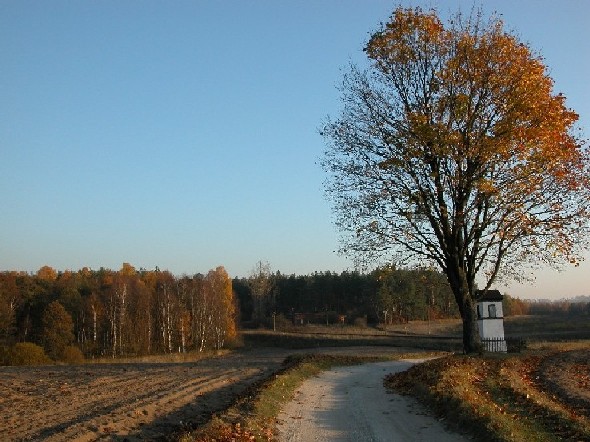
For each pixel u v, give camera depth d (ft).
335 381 82.74
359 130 94.07
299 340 298.56
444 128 86.12
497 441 37.19
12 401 66.95
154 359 209.87
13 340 238.68
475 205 88.12
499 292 157.79
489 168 87.15
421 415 51.16
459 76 89.20
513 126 84.48
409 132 89.35
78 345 252.21
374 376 90.53
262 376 90.58
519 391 58.70
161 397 64.85
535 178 85.87
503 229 88.84
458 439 40.73
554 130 83.82
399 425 46.68
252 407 51.49
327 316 366.84
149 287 327.67
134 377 93.30
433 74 92.58
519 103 84.58
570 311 464.24
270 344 308.81
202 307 305.73
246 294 463.83
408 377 76.69
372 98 94.38
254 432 42.39
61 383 86.33
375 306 364.79
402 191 90.99
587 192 88.17
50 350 228.02
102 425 47.24
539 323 306.35
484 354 97.25
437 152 85.51
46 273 408.05
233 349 292.20
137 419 51.03
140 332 271.90
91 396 69.31
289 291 454.81
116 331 265.95
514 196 86.63
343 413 53.26
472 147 86.28
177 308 297.94
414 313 355.36
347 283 440.04
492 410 45.03
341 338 283.18
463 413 45.11
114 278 310.86
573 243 88.79
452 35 92.27
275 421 48.85
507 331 263.08
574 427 41.96
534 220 88.48
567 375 83.46
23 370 114.83
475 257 97.09
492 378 69.87
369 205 91.76
